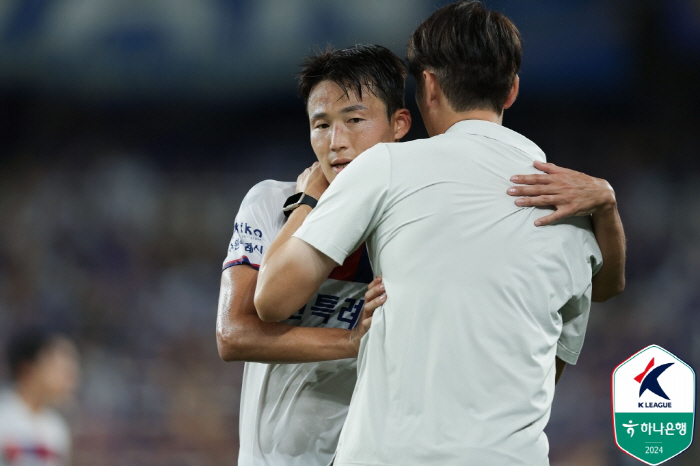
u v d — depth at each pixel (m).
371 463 6.25
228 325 7.85
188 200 45.88
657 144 45.88
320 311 8.38
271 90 46.84
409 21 42.12
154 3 44.91
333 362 8.38
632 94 45.41
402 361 6.32
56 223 44.06
